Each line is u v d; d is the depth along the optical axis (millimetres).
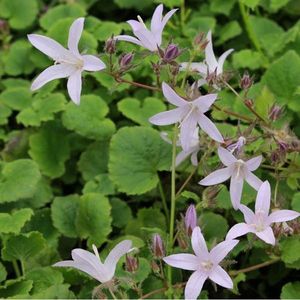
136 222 340
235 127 345
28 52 444
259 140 328
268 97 328
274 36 419
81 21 259
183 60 358
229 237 250
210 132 260
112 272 256
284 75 358
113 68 290
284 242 300
